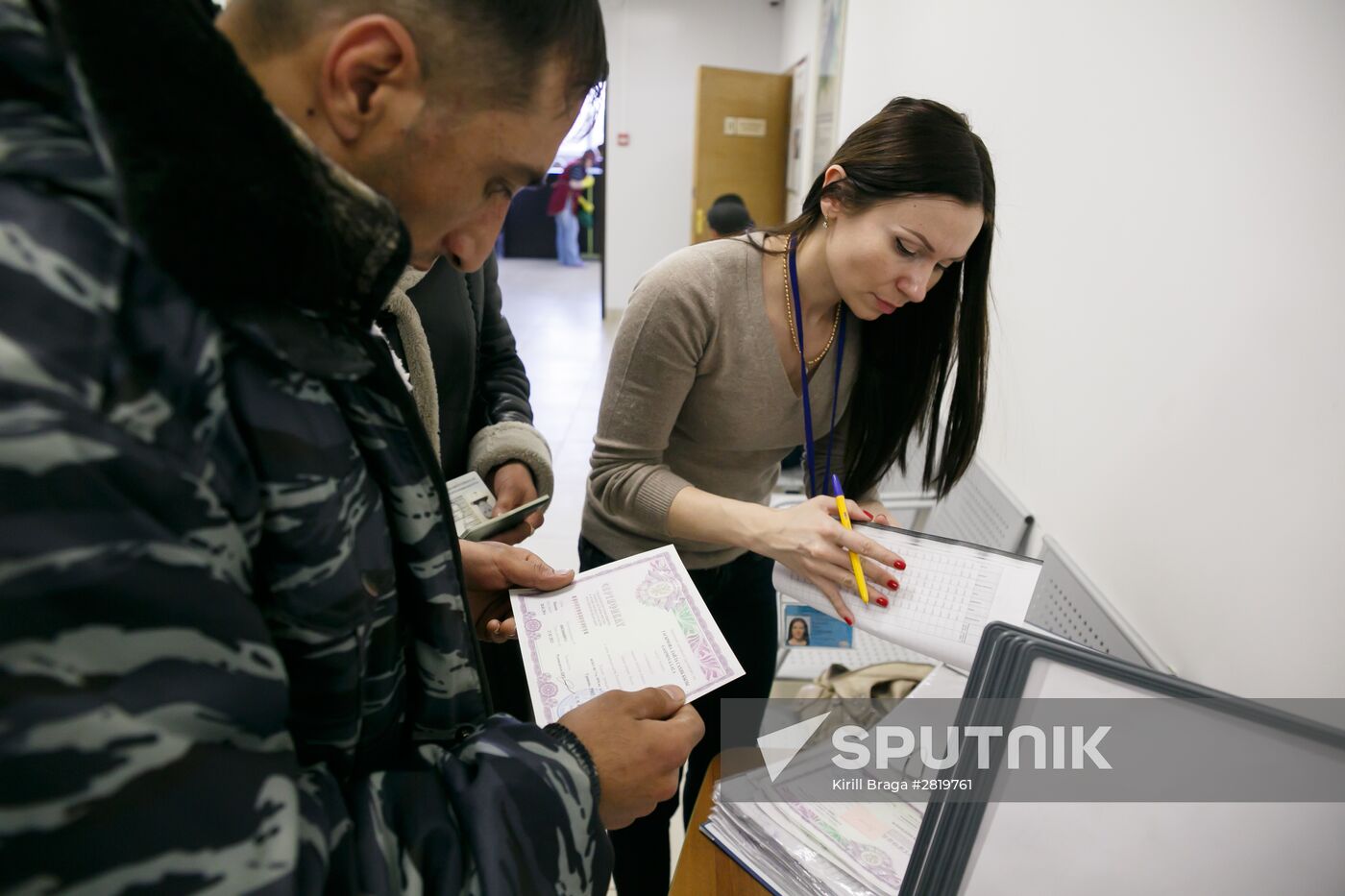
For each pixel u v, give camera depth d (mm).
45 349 266
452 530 508
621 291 6660
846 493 1251
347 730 440
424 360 977
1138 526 1145
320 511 377
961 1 1941
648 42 6105
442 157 433
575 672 752
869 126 917
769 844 717
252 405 343
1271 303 900
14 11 286
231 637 319
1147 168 1149
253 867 316
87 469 270
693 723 598
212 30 322
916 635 812
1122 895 481
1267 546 892
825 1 4012
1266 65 914
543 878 436
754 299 1017
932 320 1066
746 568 1249
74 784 269
